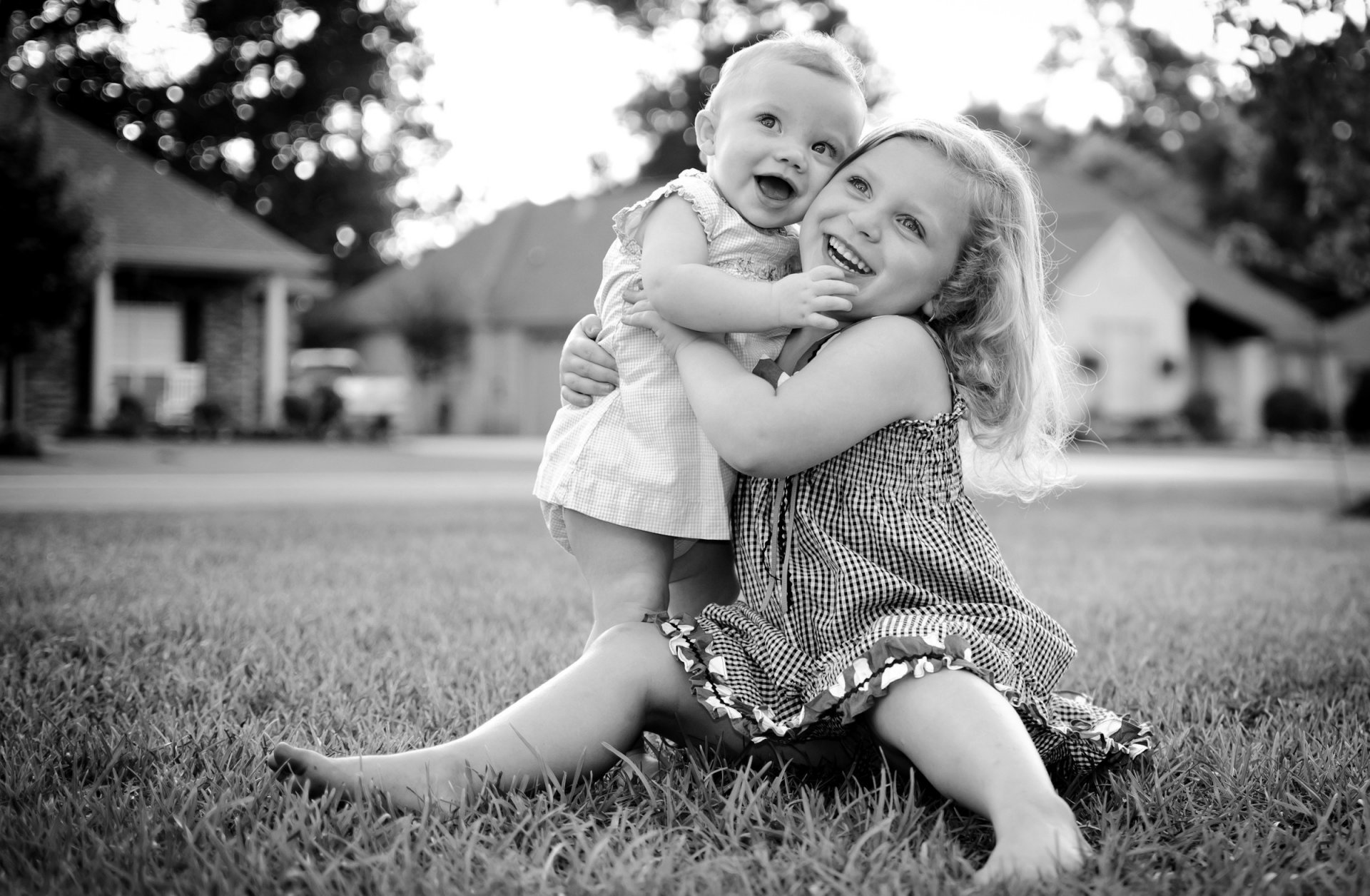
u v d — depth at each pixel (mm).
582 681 1833
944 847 1586
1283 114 8859
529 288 27719
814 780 1958
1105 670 3021
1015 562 5773
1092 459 20859
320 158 32906
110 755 2037
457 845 1540
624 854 1518
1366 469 17625
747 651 1907
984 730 1614
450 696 2588
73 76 28500
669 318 1986
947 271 1962
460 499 9469
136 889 1428
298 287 21969
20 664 2855
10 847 1555
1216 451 23781
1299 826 1793
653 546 2057
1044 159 30297
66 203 12930
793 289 1876
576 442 2092
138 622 3438
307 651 3082
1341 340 29859
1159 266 25891
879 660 1694
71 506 8031
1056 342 2410
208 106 30578
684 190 2072
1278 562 5883
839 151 2064
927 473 1933
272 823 1668
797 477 1939
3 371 17375
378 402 23094
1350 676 3029
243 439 19172
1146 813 1786
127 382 18859
